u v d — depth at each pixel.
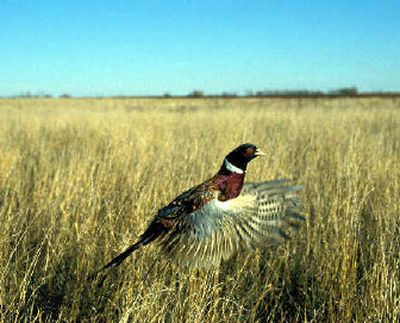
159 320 3.88
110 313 4.29
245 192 3.16
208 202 3.09
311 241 5.54
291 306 4.87
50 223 5.70
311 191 7.15
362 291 4.45
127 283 4.52
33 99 87.06
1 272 4.46
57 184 6.81
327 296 4.67
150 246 4.72
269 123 17.05
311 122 15.93
